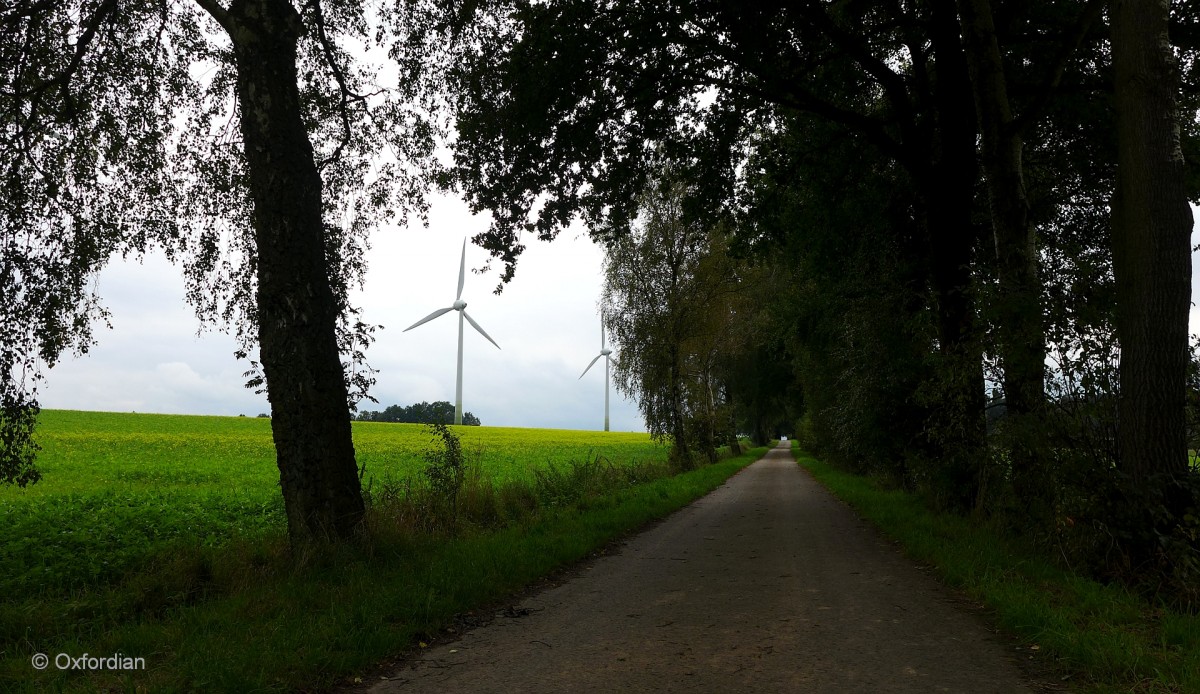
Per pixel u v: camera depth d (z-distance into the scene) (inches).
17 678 167.2
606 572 319.6
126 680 160.7
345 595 243.9
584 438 2657.5
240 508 595.8
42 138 376.8
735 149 631.8
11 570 323.0
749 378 1759.4
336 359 335.0
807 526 484.7
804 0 471.2
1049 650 183.9
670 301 1138.7
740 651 190.9
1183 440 262.1
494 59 469.7
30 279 353.4
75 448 1317.7
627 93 522.3
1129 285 273.3
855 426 717.9
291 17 339.6
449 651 198.1
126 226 407.2
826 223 687.7
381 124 454.0
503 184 515.8
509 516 489.4
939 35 502.0
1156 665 161.9
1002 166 402.3
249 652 177.9
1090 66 541.3
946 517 436.8
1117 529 259.4
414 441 1812.3
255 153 327.9
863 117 528.7
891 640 199.5
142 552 370.9
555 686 165.8
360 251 449.4
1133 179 273.0
